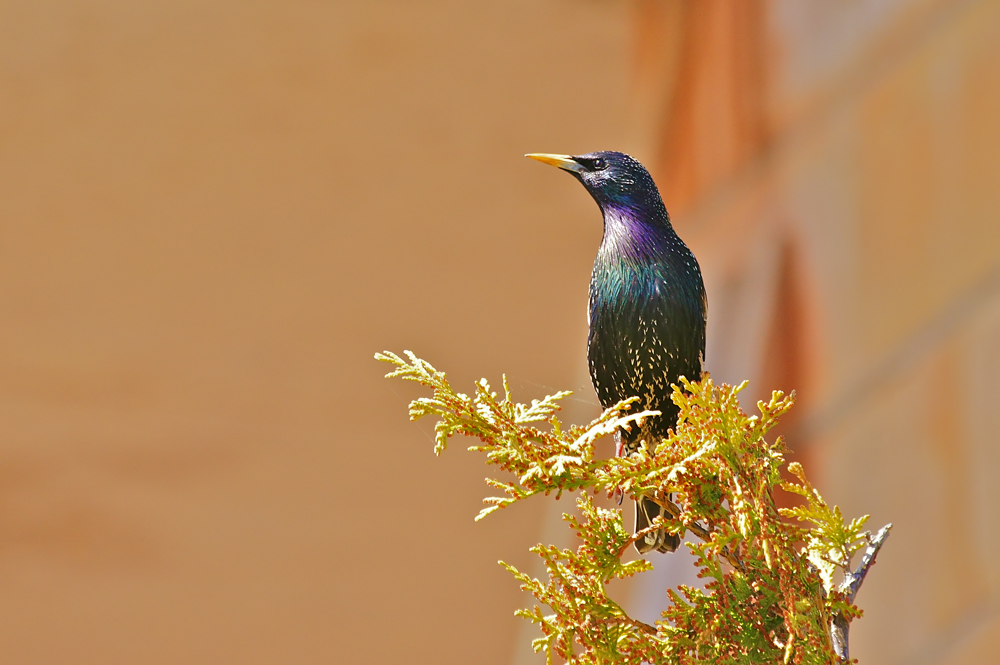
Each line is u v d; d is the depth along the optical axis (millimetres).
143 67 13039
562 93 13461
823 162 12422
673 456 4090
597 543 4242
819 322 12078
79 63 12930
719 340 12727
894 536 11188
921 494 11102
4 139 12789
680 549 11258
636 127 13562
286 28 13180
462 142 13398
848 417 11703
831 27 12516
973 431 10914
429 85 13375
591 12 13500
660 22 13430
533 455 4133
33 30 12891
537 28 13516
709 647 4039
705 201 13203
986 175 11344
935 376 11273
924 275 11562
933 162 11711
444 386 4207
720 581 4047
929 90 11844
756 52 12992
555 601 4227
